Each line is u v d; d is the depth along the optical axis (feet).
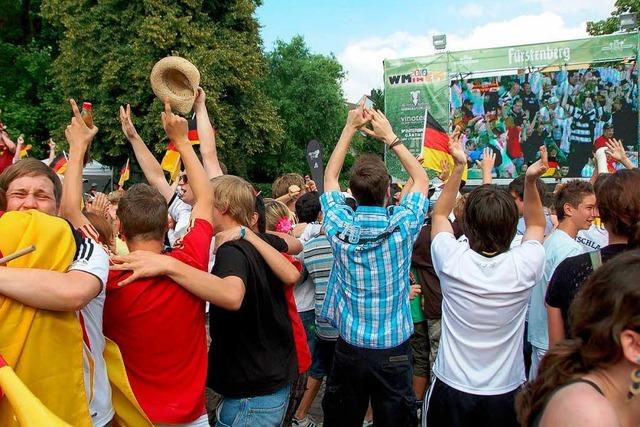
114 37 79.51
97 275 6.68
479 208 9.57
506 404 9.52
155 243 8.59
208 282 8.23
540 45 55.26
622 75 52.85
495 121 57.11
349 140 11.89
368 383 11.02
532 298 12.08
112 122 78.38
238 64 82.74
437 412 9.98
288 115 130.11
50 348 6.29
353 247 10.78
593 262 8.96
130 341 7.97
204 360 8.64
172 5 79.97
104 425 7.34
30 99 94.27
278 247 10.71
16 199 7.39
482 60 57.36
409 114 59.72
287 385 9.70
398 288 10.95
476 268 9.42
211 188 9.46
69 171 8.77
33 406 5.38
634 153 52.60
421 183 11.47
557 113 55.16
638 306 4.46
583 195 12.06
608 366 4.65
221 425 9.64
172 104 10.47
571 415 4.42
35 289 6.05
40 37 97.60
